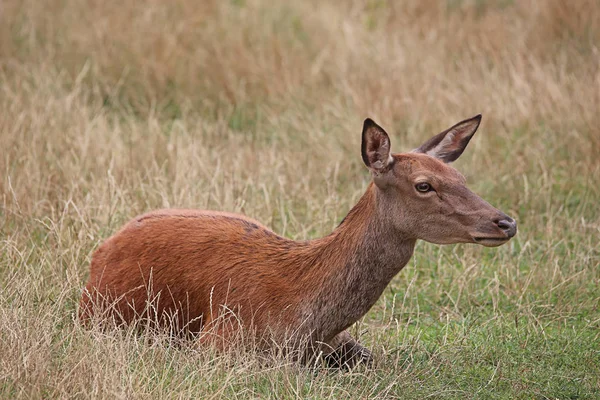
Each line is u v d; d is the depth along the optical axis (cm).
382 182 1309
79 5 2842
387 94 2430
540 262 1781
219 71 2592
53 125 2152
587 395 1378
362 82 2519
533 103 2331
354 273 1336
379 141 1297
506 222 1269
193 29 2756
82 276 1612
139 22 2747
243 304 1375
